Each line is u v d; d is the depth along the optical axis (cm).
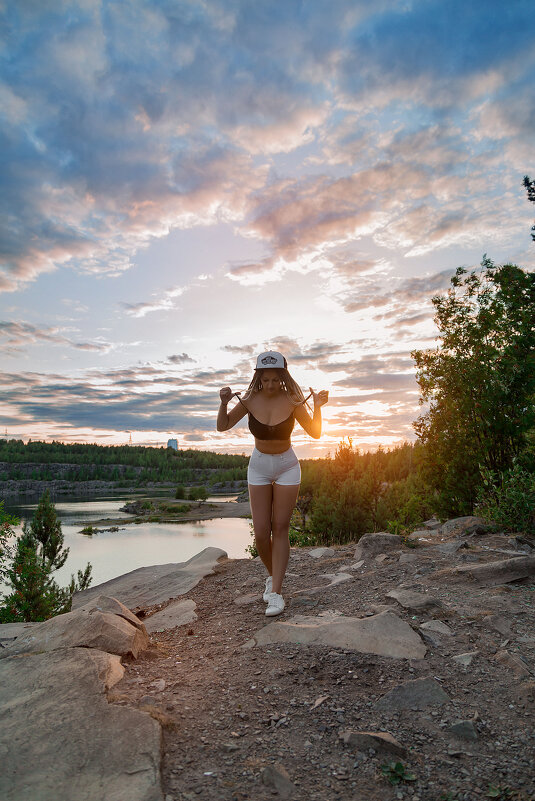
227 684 314
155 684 312
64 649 340
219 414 443
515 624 394
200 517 7812
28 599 1041
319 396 439
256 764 235
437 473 941
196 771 229
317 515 1221
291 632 386
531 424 811
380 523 1178
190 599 568
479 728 269
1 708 275
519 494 671
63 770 222
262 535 468
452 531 738
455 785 227
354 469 1399
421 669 330
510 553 577
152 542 4978
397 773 232
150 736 245
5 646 383
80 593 714
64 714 262
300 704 290
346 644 363
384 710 285
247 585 586
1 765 225
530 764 241
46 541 1595
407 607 428
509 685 312
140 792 208
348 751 249
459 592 468
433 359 927
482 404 841
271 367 434
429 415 949
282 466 450
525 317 844
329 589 513
